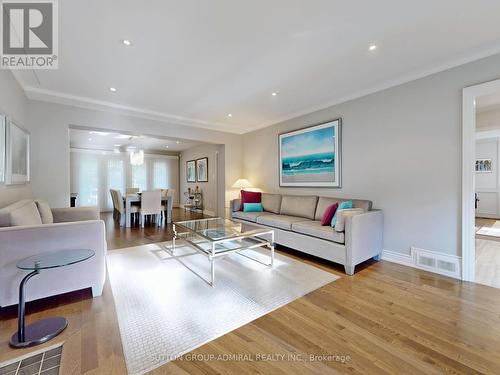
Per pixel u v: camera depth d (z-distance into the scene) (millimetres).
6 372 1285
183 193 9336
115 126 3998
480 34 2068
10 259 1790
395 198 3031
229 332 1636
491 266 2869
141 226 5402
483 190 6543
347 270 2664
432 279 2514
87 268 2078
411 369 1310
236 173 5648
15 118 2701
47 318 1771
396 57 2447
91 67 2633
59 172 3469
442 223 2645
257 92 3373
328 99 3646
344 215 2734
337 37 2104
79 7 1715
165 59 2473
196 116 4570
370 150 3283
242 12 1782
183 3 1685
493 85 2277
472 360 1374
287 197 4277
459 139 2514
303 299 2094
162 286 2344
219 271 2746
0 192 2197
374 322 1750
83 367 1312
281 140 4695
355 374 1275
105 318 1787
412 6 1729
